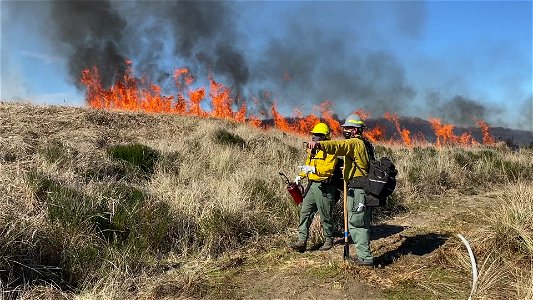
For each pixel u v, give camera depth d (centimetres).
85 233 564
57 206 584
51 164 752
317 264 559
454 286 475
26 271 478
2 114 1102
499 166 1194
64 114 1267
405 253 594
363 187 524
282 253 609
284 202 780
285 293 482
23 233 498
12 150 805
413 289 479
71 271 497
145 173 888
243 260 594
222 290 497
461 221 731
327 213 613
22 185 620
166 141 1155
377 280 503
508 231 544
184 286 499
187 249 623
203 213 673
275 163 1123
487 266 501
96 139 1070
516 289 439
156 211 653
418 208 864
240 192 757
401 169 1067
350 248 624
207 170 966
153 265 558
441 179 1045
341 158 614
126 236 610
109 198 657
